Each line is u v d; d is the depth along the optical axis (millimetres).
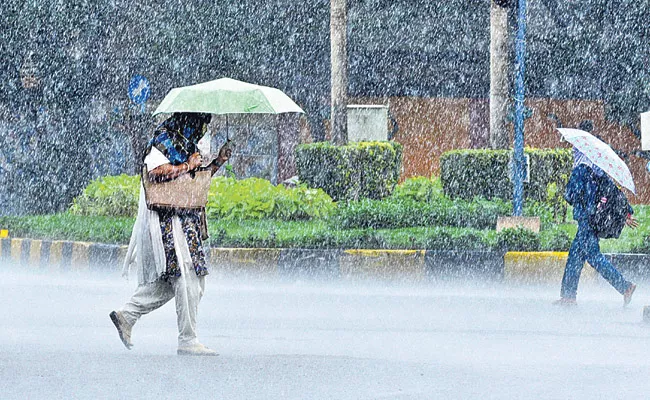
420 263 35562
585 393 18219
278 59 61969
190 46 62250
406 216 41125
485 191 46281
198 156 21031
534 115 62406
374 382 18969
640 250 36500
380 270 35750
